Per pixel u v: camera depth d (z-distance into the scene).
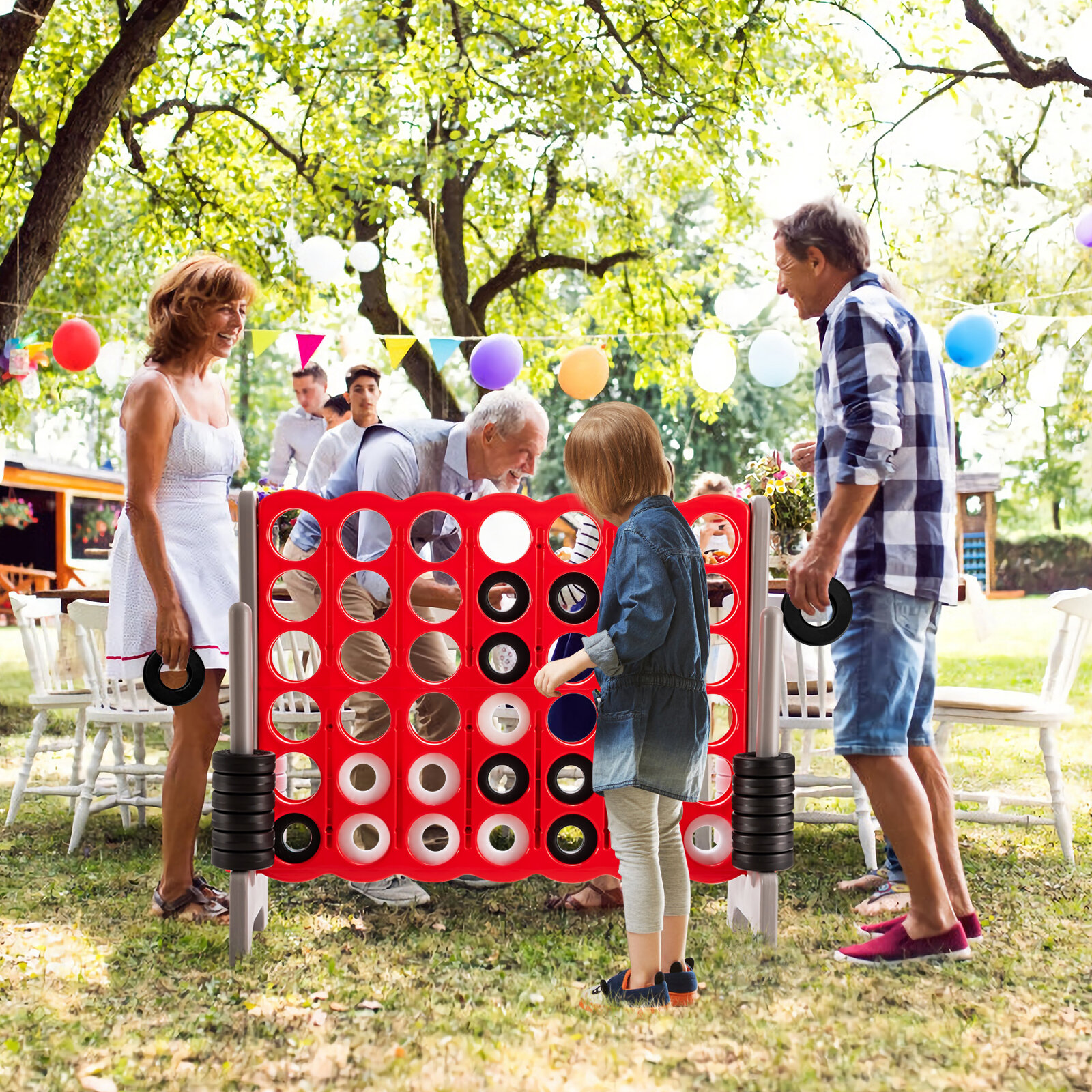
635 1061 1.86
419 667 3.08
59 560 17.27
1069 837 3.30
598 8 8.94
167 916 2.72
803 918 2.74
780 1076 1.80
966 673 8.42
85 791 3.44
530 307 11.62
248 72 9.86
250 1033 1.99
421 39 9.45
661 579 2.05
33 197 5.96
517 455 3.00
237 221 10.09
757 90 9.69
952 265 11.05
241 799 2.38
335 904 2.86
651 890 2.09
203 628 2.67
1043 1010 2.10
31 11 5.20
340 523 2.49
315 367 6.45
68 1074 1.82
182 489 2.74
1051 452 18.72
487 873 2.52
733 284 11.94
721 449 20.06
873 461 2.29
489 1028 2.00
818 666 3.32
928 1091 1.76
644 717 2.06
